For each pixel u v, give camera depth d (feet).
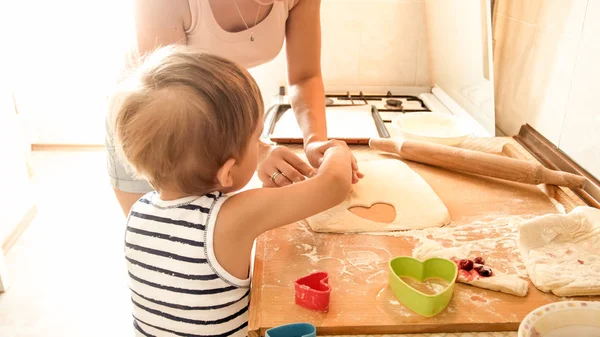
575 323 2.10
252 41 3.40
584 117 3.69
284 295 2.54
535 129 4.49
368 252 2.92
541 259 2.75
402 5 6.39
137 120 2.24
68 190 9.08
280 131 5.03
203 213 2.40
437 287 2.63
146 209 2.55
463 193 3.62
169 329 2.60
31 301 6.33
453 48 5.54
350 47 6.65
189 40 3.26
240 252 2.46
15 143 7.54
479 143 4.43
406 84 6.86
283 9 3.51
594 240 2.86
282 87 6.49
